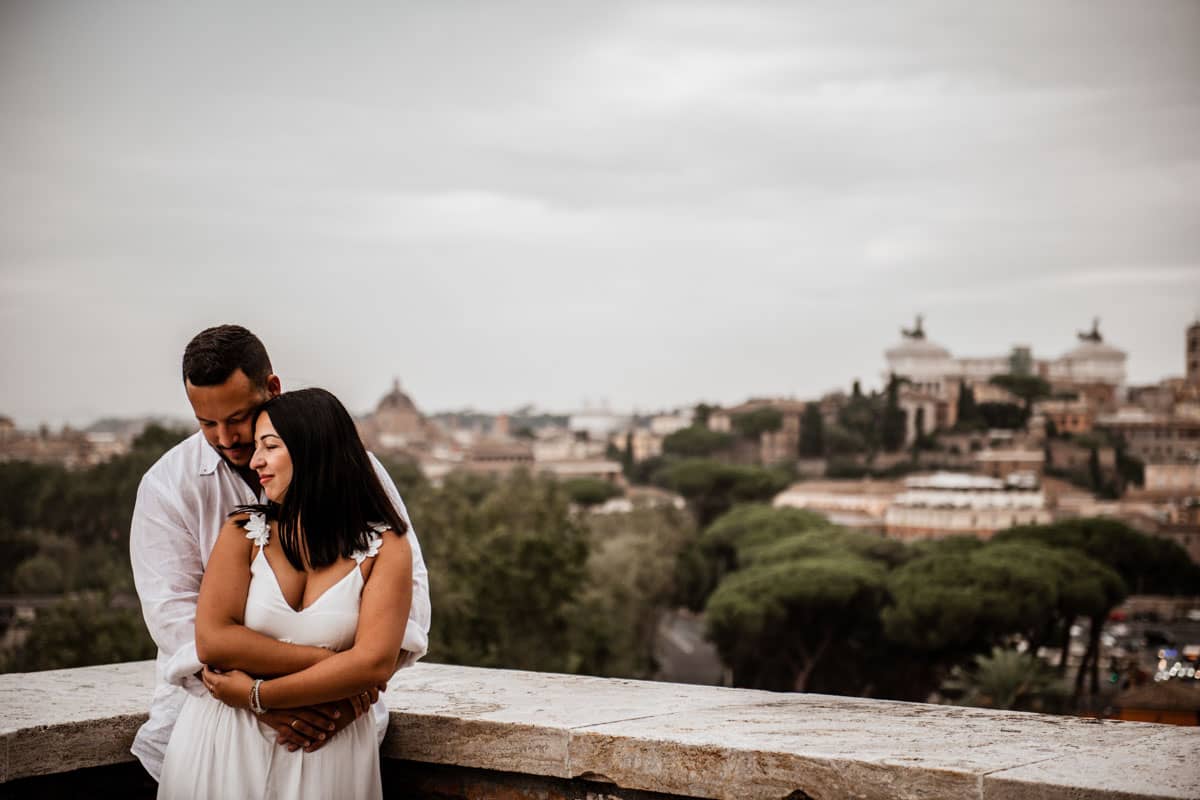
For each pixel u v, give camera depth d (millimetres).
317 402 3432
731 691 4371
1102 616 75625
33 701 4172
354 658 3316
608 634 59719
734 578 78500
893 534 154750
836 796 3240
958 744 3404
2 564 107000
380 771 4016
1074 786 2938
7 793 3797
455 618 48406
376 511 3453
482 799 3885
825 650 76250
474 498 120000
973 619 67812
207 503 3715
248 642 3322
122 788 4098
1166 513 163250
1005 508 151750
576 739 3656
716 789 3428
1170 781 2971
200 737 3455
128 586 90438
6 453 187625
